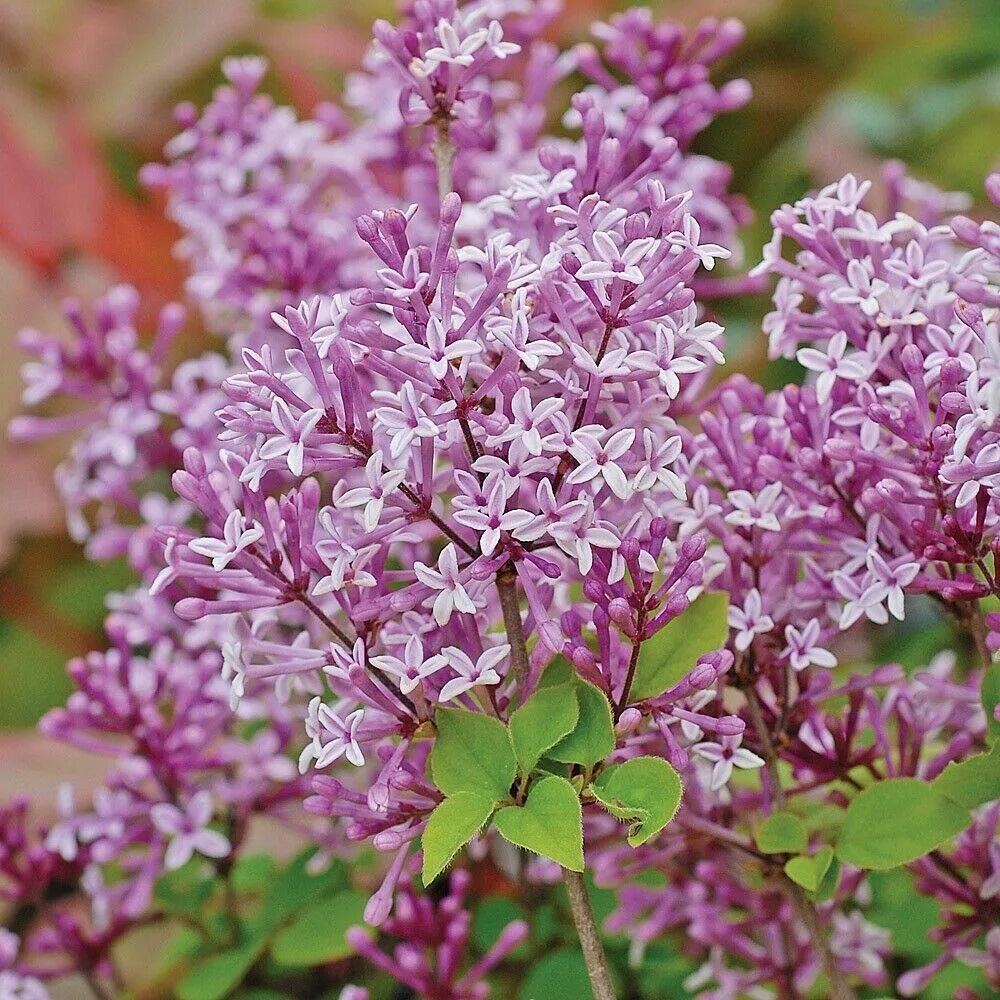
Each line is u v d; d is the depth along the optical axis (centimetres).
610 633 43
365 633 42
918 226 43
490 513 41
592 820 46
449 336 41
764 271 44
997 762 42
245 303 52
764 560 44
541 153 44
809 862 43
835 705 47
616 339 42
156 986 51
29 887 50
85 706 49
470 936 50
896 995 49
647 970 49
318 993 51
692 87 49
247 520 42
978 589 42
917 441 42
